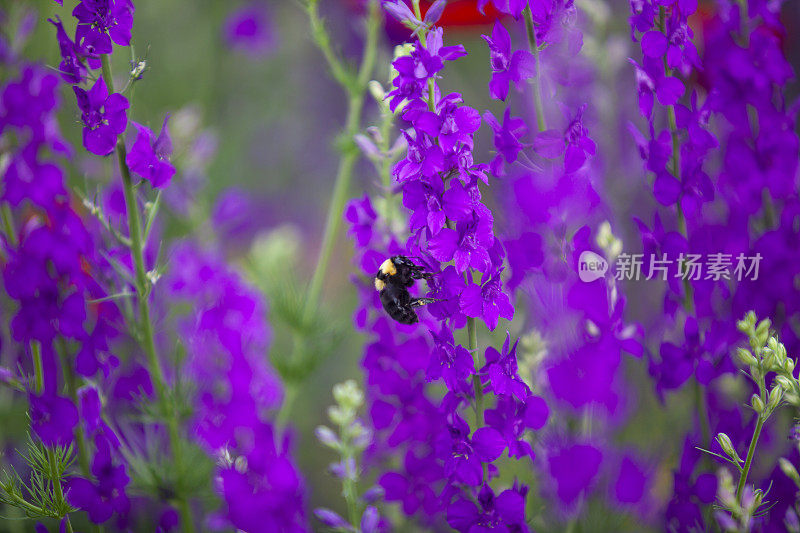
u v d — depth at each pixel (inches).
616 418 27.6
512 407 24.0
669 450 27.6
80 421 25.9
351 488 26.0
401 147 26.1
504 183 25.4
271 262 31.2
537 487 27.1
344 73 29.2
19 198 25.6
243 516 25.5
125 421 27.4
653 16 23.9
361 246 26.0
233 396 26.6
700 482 25.1
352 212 26.0
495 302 23.6
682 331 25.4
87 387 25.6
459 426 23.9
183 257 28.9
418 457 25.7
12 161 25.7
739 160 25.1
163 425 27.6
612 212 28.1
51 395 25.5
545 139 23.7
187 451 27.0
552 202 24.1
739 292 25.2
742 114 25.0
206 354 27.8
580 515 26.6
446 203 23.3
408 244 23.8
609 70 28.9
